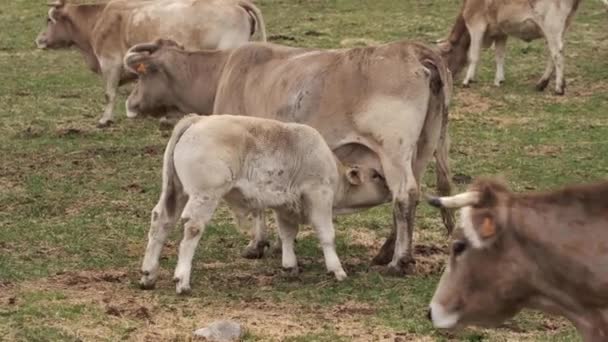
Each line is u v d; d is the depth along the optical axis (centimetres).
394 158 1076
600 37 2580
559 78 2075
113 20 1808
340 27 2719
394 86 1073
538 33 2116
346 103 1092
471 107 1969
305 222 1055
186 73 1245
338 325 927
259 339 884
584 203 591
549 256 589
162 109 1279
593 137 1736
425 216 1318
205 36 1742
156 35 1755
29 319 919
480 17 2145
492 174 1528
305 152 1027
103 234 1219
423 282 1052
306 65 1120
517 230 592
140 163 1575
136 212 1318
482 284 601
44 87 2148
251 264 1123
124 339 880
